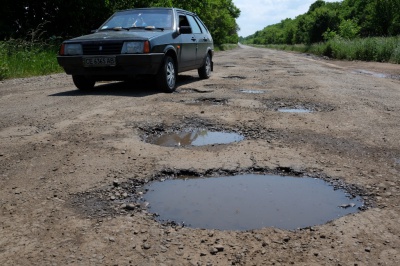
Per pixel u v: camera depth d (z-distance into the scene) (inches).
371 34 1486.2
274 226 79.2
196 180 106.4
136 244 72.2
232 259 67.3
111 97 237.6
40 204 90.0
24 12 615.2
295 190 98.8
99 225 79.8
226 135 153.1
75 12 620.1
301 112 197.3
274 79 355.6
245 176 109.0
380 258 67.3
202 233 76.1
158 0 713.6
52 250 70.4
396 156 126.6
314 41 1999.3
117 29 275.7
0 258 68.1
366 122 174.9
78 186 100.7
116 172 110.3
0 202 91.3
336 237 74.4
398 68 546.9
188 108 204.1
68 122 170.7
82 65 241.9
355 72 469.4
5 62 377.7
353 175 109.0
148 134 155.6
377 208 88.1
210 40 365.4
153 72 243.0
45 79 353.4
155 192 98.0
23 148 134.0
